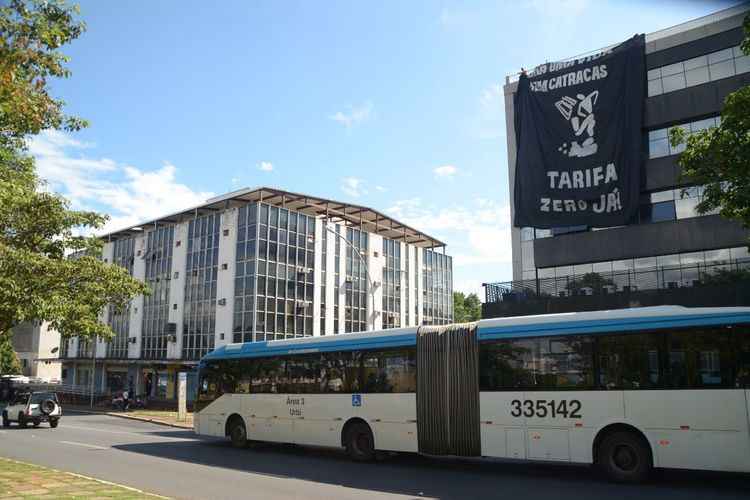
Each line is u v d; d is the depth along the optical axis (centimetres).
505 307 2577
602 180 2508
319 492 1095
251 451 1792
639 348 1188
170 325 4959
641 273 2381
